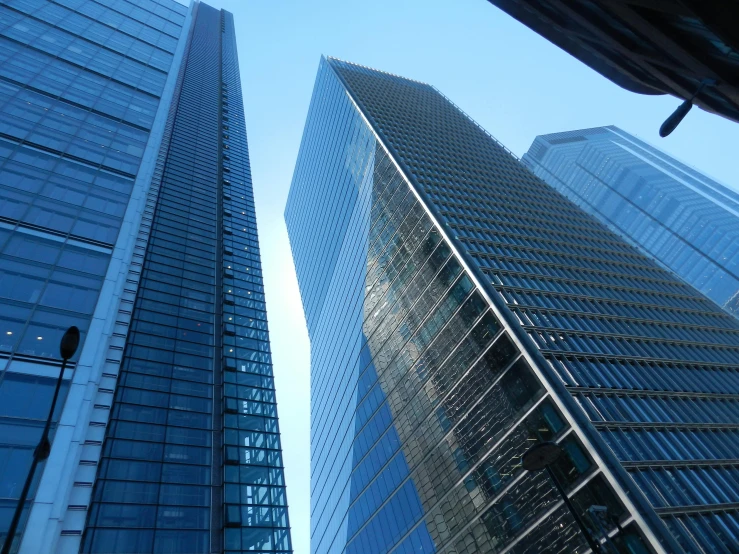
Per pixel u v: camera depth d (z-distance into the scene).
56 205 38.72
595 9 15.80
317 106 152.50
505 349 52.81
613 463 38.12
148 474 29.61
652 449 41.91
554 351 50.97
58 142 45.69
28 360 27.50
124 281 37.50
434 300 67.75
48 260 33.88
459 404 56.66
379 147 101.25
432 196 81.38
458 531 50.62
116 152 50.53
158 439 32.12
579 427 40.97
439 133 124.12
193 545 27.67
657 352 59.16
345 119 126.06
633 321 65.12
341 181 120.88
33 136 43.97
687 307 77.25
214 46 138.25
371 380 79.00
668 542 32.97
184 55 111.88
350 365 90.12
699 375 57.28
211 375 39.97
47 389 26.91
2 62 51.16
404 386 68.94
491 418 51.00
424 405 63.16
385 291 82.06
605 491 37.19
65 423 26.22
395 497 63.81
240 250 58.16
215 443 34.72
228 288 50.59
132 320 39.22
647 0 12.30
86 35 71.75
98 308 33.53
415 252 76.31
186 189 63.12
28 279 31.59
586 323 59.69
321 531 91.00
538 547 40.66
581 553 37.00
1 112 43.72
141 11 97.00
